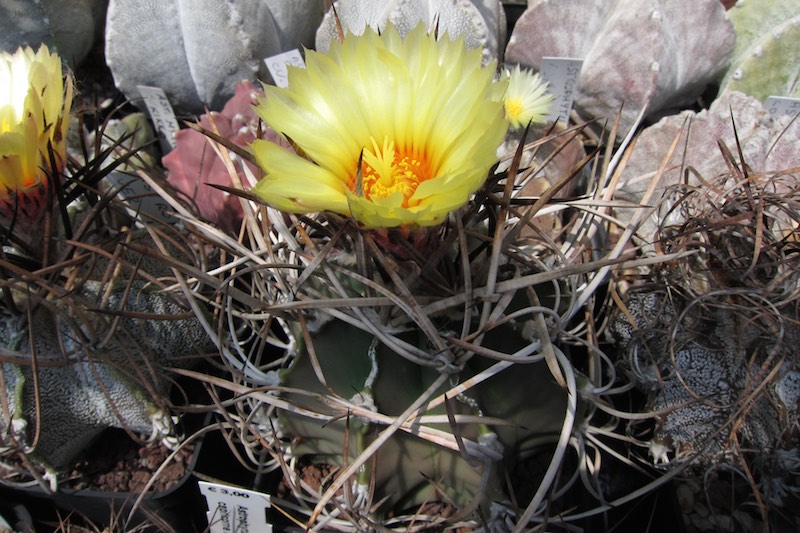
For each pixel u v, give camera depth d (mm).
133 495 174
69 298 160
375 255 131
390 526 157
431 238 130
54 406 167
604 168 167
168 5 261
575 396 141
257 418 174
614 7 259
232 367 174
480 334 132
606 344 202
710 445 165
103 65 324
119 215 221
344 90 120
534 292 141
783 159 213
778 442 156
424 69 119
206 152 223
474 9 257
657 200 223
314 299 144
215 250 206
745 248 168
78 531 189
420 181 123
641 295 178
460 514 139
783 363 157
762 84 256
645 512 180
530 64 282
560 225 202
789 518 165
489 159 100
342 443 154
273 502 165
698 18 257
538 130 240
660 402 169
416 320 129
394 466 147
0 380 159
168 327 183
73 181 163
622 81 259
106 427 179
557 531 163
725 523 167
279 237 181
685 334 165
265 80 286
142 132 285
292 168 112
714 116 219
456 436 124
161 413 173
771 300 159
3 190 150
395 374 141
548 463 168
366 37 121
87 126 289
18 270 149
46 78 150
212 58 269
